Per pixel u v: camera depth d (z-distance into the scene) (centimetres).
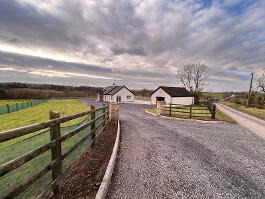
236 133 931
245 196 324
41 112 2323
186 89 4422
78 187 310
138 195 311
